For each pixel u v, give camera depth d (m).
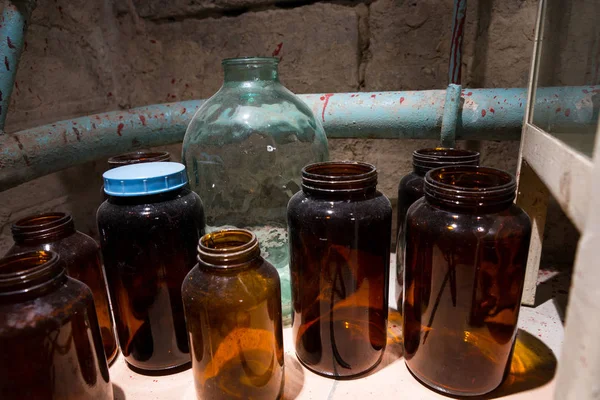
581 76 0.53
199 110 0.86
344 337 0.61
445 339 0.55
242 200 0.93
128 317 0.62
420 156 0.72
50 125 0.84
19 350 0.44
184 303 0.53
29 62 0.94
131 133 0.96
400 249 0.79
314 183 0.58
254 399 0.55
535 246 0.77
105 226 0.59
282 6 1.03
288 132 0.86
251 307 0.52
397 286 0.82
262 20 1.05
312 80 1.06
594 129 0.40
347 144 1.09
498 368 0.57
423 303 0.57
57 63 1.01
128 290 0.60
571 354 0.32
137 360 0.64
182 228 0.60
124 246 0.58
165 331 0.62
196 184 0.86
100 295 0.67
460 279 0.52
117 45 1.17
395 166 1.07
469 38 0.93
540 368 0.63
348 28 1.00
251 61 0.80
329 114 0.90
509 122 0.81
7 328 0.43
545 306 0.80
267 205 0.94
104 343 0.67
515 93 0.81
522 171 0.74
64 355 0.46
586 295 0.31
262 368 0.55
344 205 0.57
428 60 0.97
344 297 0.60
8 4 0.73
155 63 1.17
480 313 0.54
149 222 0.57
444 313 0.55
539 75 0.72
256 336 0.54
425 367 0.59
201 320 0.52
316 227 0.57
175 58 1.15
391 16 0.97
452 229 0.51
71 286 0.49
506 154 0.97
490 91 0.83
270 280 0.54
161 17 1.12
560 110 0.59
